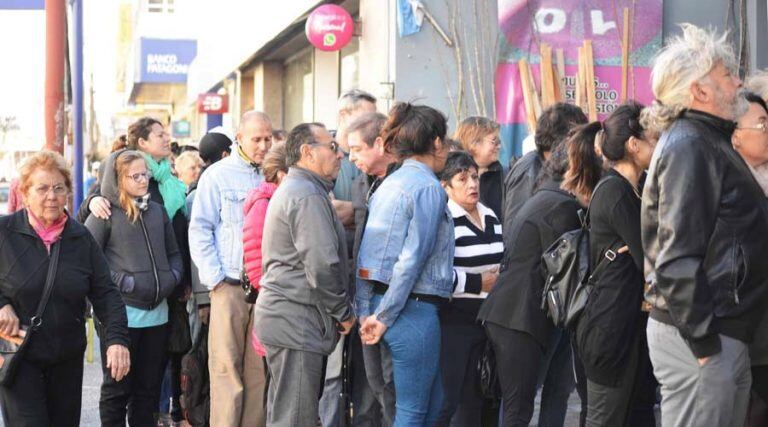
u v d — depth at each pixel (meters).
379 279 6.05
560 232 6.12
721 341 4.72
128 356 6.35
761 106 5.84
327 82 17.64
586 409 6.57
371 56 12.98
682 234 4.64
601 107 12.44
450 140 6.49
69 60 12.95
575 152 6.10
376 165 6.61
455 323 6.68
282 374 6.38
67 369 6.20
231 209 7.73
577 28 12.33
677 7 12.53
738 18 12.56
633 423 6.31
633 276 5.64
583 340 5.70
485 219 6.93
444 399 6.66
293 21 15.29
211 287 7.63
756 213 4.74
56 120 12.10
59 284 6.04
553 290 5.89
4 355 5.92
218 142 9.78
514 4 12.23
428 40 12.18
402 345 6.03
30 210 6.07
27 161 6.04
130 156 7.64
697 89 4.76
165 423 9.15
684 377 4.84
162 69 29.66
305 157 6.35
